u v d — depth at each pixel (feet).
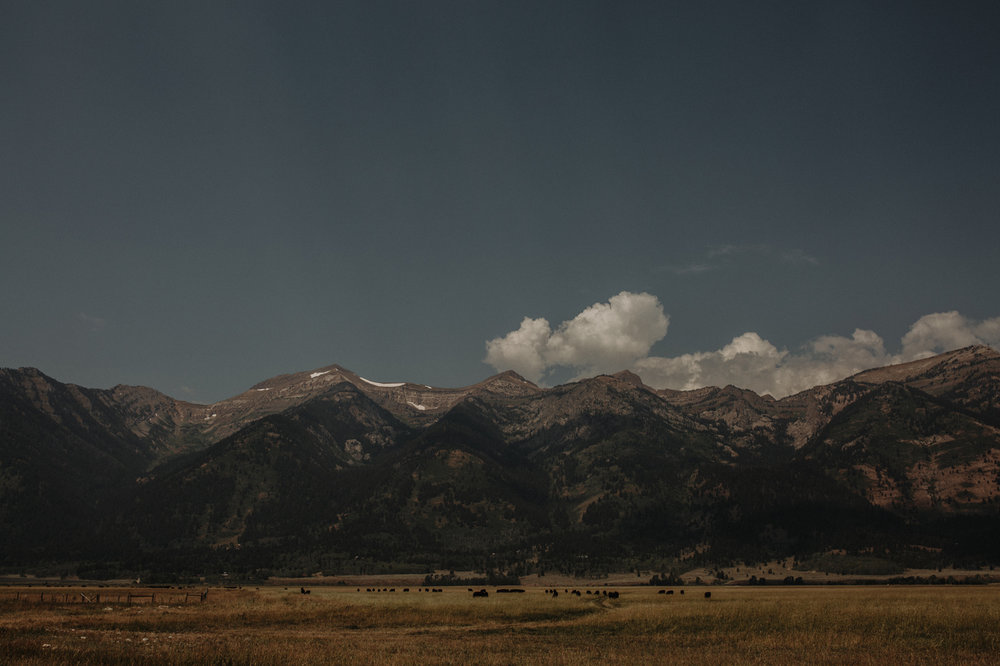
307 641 203.31
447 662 161.68
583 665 160.25
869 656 169.27
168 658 148.97
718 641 207.31
